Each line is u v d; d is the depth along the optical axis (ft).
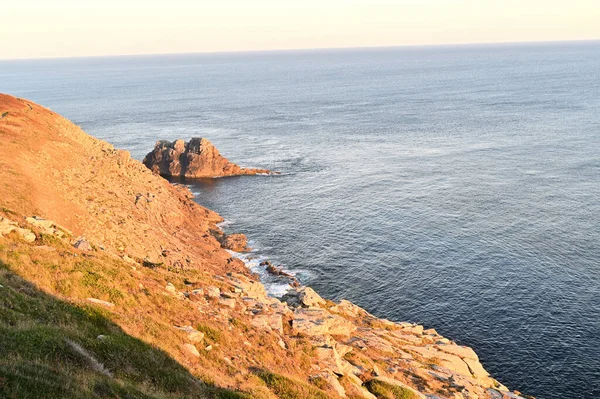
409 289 244.22
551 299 230.68
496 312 223.51
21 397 53.98
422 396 126.31
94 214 209.56
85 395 60.23
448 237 296.92
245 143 581.53
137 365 78.43
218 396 82.33
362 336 161.58
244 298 147.74
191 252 252.83
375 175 428.97
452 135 580.30
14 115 288.51
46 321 79.41
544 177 397.39
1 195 168.76
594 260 261.65
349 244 294.25
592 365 188.85
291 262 273.95
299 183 418.92
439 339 187.62
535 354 196.54
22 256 104.83
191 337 100.17
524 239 289.33
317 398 97.91
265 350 113.29
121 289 108.99
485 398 141.90
